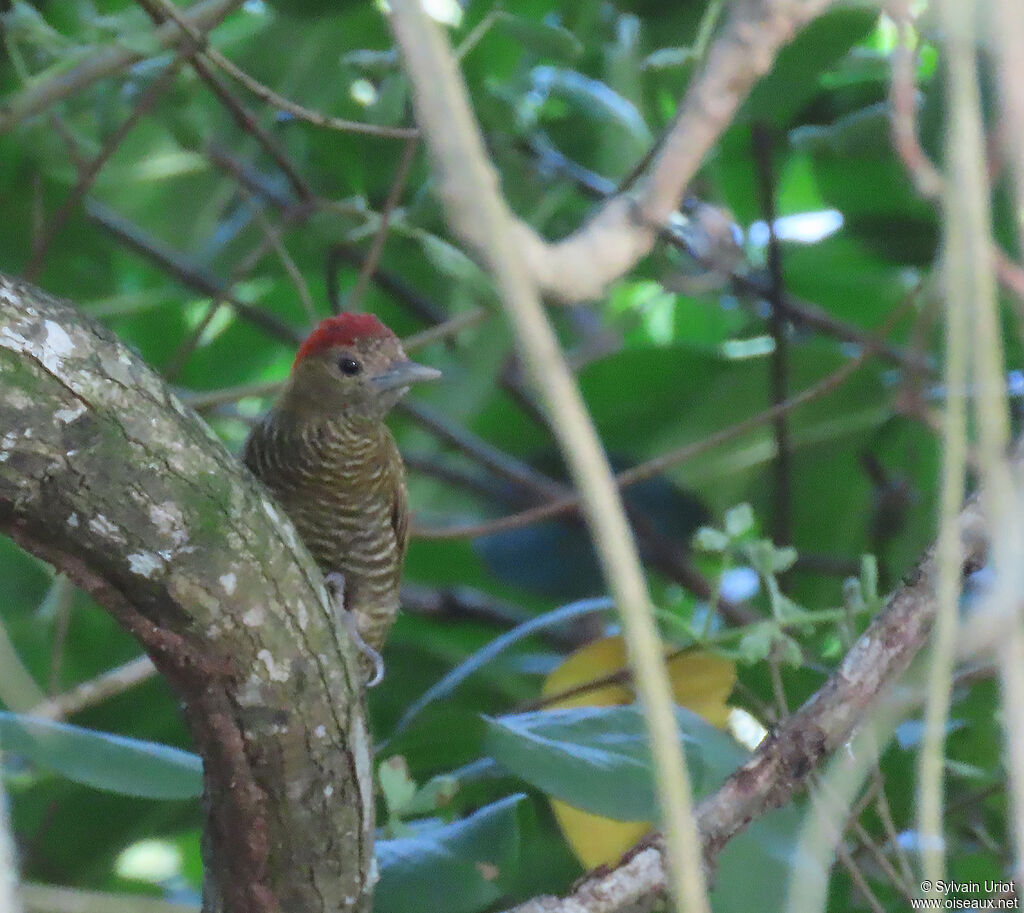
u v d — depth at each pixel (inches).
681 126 156.6
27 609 468.4
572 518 512.7
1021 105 135.8
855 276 502.6
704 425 497.7
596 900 263.4
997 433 146.4
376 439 382.6
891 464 482.9
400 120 419.5
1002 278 187.5
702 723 305.7
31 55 415.2
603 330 507.2
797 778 264.5
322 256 482.6
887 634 269.0
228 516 222.1
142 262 534.0
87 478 210.8
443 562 553.6
